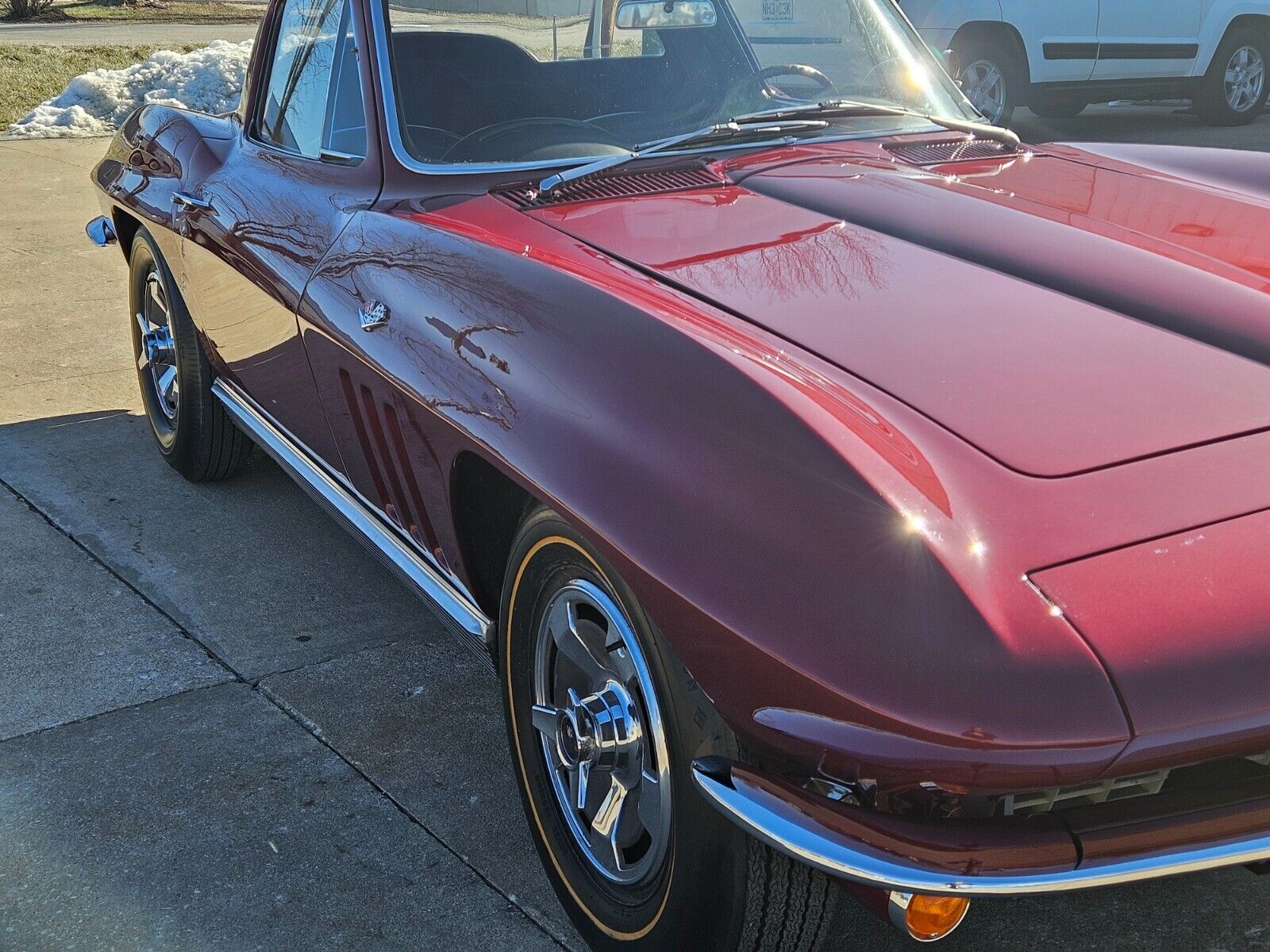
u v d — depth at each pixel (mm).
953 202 2527
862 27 3391
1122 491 1633
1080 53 10352
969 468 1668
